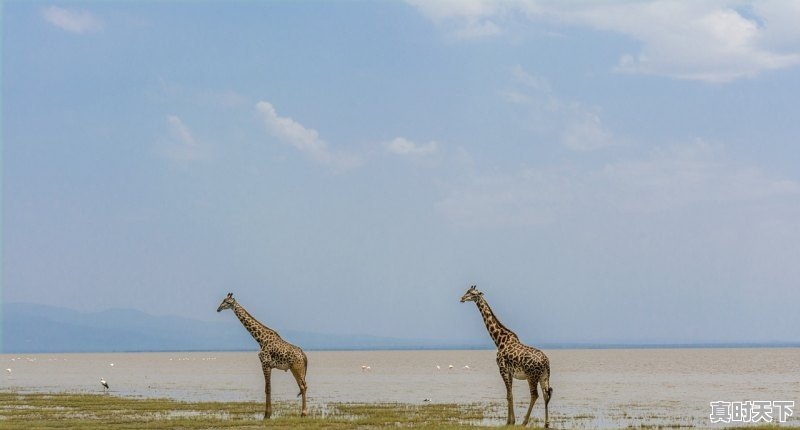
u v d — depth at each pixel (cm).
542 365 3256
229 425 3356
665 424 3616
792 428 3312
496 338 3394
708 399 5038
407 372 10088
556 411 4219
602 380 7456
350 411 4094
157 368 12406
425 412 4100
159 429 3244
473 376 8769
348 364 14050
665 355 19675
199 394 5709
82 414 3938
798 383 6762
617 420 3766
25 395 5372
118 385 7006
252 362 16475
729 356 18038
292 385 7025
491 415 3969
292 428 3247
